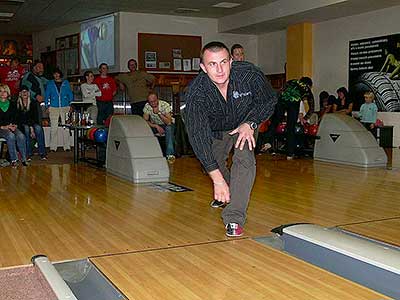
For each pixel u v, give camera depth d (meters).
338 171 6.64
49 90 9.44
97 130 7.19
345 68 11.18
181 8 11.77
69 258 3.02
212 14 12.61
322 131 7.73
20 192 5.19
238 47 5.48
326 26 11.58
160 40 12.67
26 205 4.55
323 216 4.07
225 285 2.56
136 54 12.46
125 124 6.21
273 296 2.42
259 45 13.77
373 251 2.71
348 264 2.72
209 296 2.42
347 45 11.09
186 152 8.62
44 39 15.60
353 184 5.62
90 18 13.26
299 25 11.91
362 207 4.41
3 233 3.60
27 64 15.30
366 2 9.54
